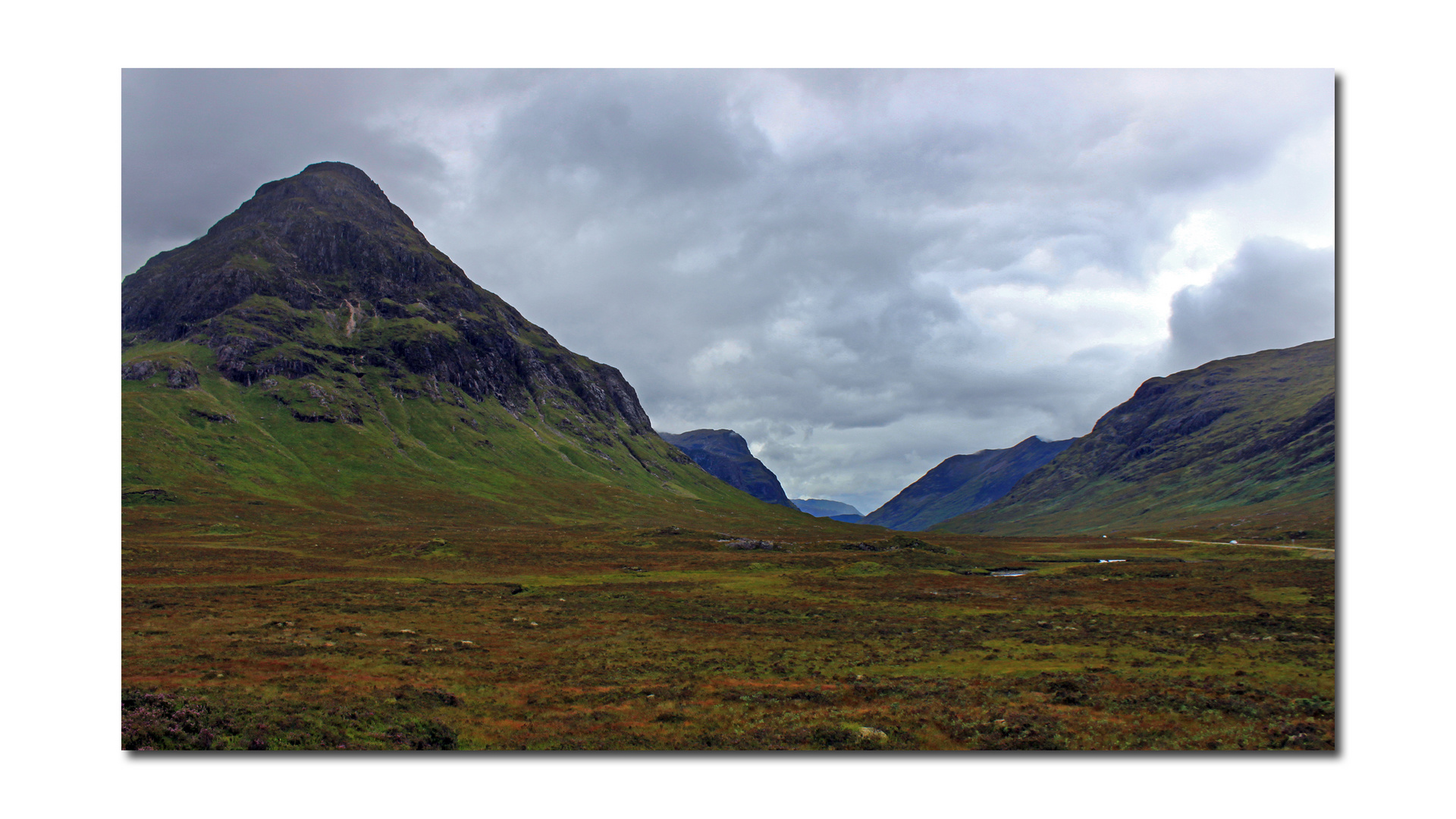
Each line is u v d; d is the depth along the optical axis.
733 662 46.25
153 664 39.44
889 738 31.75
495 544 124.69
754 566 108.19
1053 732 32.34
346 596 70.25
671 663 45.88
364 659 43.44
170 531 131.62
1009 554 150.25
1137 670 43.31
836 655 48.62
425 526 174.12
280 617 56.19
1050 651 49.56
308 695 34.38
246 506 167.50
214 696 33.28
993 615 67.50
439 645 48.72
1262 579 93.94
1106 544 187.12
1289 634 54.56
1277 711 34.59
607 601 73.38
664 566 107.31
